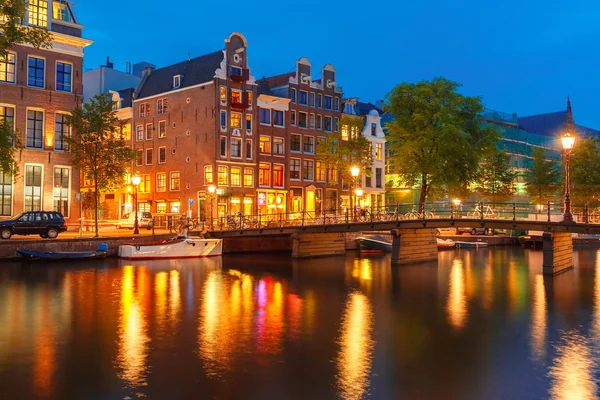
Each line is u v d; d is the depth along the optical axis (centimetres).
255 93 5078
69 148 3519
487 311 2025
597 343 1574
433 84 4291
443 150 4116
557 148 9831
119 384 1152
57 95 3694
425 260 3825
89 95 6084
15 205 3519
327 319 1827
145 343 1471
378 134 6197
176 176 5106
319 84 5684
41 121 3647
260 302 2092
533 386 1197
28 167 3575
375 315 1919
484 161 6141
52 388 1123
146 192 5388
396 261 3491
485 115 8344
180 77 5153
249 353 1398
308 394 1120
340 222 3853
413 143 4100
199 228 4025
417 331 1689
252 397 1096
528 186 6288
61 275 2614
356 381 1204
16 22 2359
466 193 4869
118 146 3450
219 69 4831
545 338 1628
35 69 3619
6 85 3491
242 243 4128
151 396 1090
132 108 5541
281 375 1231
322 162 5075
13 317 1738
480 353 1453
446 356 1418
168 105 5203
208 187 4553
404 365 1330
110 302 2005
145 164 5412
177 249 3562
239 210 4906
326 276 2903
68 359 1316
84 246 3247
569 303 2198
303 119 5500
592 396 1141
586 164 6028
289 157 5344
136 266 3036
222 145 4819
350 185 4772
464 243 5272
